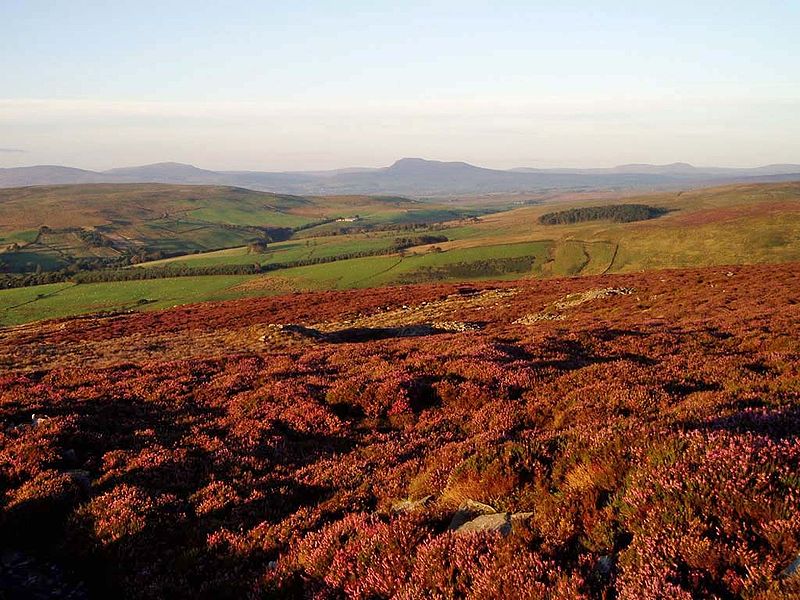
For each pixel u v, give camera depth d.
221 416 14.75
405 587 5.61
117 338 45.78
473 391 14.27
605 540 5.49
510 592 5.05
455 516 6.93
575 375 14.77
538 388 14.11
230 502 9.20
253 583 6.75
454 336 27.62
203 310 60.81
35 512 8.63
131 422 13.97
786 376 12.39
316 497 9.46
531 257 171.62
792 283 37.72
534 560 5.38
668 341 20.08
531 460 7.66
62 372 20.67
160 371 20.48
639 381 13.55
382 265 162.25
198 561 7.50
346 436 12.77
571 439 8.23
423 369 17.25
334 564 6.45
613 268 154.62
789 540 4.65
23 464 10.40
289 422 13.77
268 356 23.72
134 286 134.88
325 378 17.45
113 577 7.23
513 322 40.91
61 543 7.95
